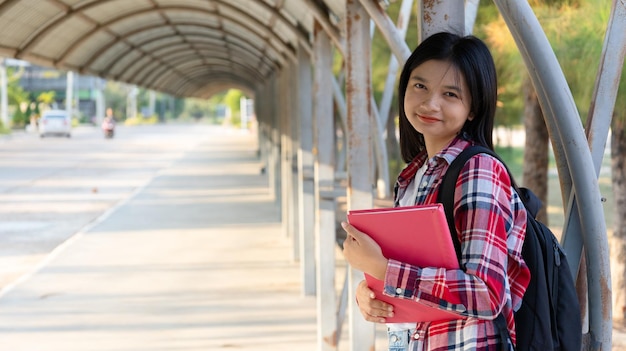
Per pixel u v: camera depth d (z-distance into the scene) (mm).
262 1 6461
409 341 1945
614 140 7672
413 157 2111
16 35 6402
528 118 9133
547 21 7027
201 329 5965
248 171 20500
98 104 65812
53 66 8422
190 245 9609
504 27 7699
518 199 1778
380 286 1795
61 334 5840
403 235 1719
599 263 2197
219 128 60906
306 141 7105
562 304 1773
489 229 1675
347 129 3961
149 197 14883
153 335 5809
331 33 4676
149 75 17125
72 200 14633
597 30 6879
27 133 45594
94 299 6910
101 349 5473
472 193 1703
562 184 2246
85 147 32062
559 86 2039
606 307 2225
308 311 6477
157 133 48312
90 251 9258
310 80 7207
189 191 15891
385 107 8547
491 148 1889
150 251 9219
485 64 1846
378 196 11703
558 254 1799
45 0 5902
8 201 14430
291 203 8539
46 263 8547
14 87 55281
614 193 7730
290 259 8625
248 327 6012
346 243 1782
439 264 1695
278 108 12008
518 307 1741
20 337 5770
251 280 7637
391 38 3076
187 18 10062
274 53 10445
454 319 1788
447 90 1844
